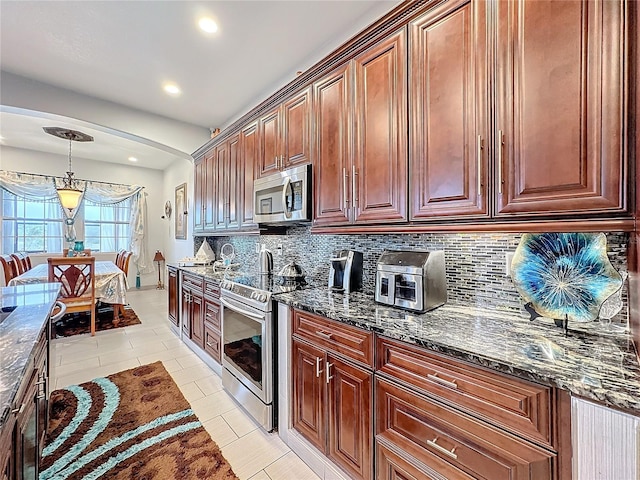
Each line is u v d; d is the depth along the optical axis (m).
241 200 2.83
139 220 6.62
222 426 1.93
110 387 2.41
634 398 0.68
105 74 2.79
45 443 1.74
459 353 0.99
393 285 1.55
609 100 0.90
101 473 1.53
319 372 1.55
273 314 1.88
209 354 2.80
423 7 1.38
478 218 1.19
